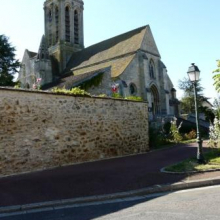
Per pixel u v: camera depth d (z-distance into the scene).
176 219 4.80
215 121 12.87
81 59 44.53
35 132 10.49
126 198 6.68
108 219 5.10
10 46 34.00
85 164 11.44
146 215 5.15
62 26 48.28
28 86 46.12
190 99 48.53
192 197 6.27
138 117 15.00
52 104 11.16
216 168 8.96
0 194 7.08
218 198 6.00
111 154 13.22
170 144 19.73
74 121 11.84
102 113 13.05
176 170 8.94
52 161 10.90
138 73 35.41
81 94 12.26
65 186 7.70
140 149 14.88
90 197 6.56
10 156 9.71
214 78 15.97
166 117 32.38
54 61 47.72
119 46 39.47
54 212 5.81
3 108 9.72
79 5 51.19
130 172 9.34
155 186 7.23
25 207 6.07
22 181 8.53
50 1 50.78
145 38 37.91
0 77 32.38
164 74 38.97
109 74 23.62
